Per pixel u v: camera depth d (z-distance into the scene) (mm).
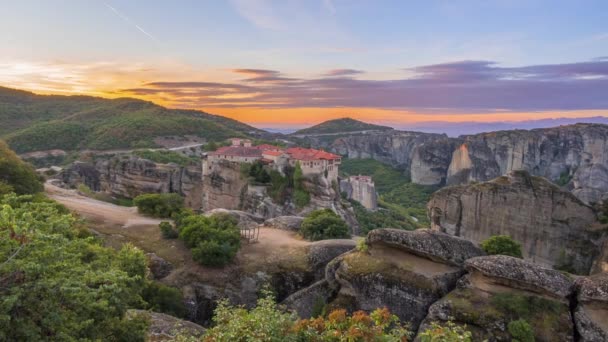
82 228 38062
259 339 12062
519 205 53062
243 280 38938
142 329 17266
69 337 11898
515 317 24031
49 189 66312
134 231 46844
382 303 28875
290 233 51000
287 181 86125
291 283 39531
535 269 25391
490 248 35000
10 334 11141
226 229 44062
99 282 15055
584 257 47969
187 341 14078
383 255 31156
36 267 11164
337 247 42500
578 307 23938
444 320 25094
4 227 12688
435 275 28469
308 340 13312
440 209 59656
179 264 39719
